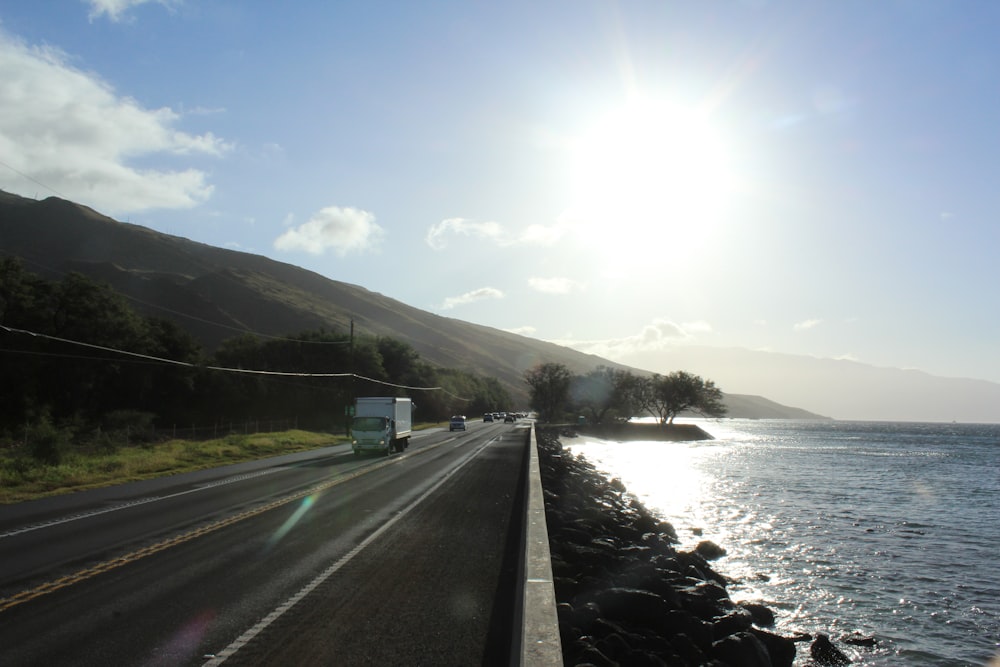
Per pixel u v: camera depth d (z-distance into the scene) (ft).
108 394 199.82
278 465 100.01
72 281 192.44
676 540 77.82
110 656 21.39
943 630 49.16
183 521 48.01
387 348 350.23
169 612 26.07
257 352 280.31
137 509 54.08
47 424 94.63
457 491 67.00
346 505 56.65
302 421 262.26
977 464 211.00
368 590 29.53
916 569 67.87
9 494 63.98
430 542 40.52
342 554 36.96
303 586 30.09
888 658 43.34
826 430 647.56
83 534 42.75
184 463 99.19
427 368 379.55
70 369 184.34
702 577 56.24
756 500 119.96
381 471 89.20
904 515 104.01
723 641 35.09
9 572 32.58
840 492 133.08
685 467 190.39
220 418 234.79
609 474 150.00
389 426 124.47
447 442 167.53
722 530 88.84
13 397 172.45
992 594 58.90
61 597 28.17
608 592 36.22
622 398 420.77
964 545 80.43
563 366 440.86
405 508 55.01
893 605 55.36
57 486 71.15
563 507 70.69
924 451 289.33
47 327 182.09
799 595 57.88
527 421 440.45
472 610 26.58
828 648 42.96
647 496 124.77
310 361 281.33
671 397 402.11
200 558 35.81
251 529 44.73
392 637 23.31
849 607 54.75
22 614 25.84
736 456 241.14
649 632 33.12
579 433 369.50
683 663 30.73
